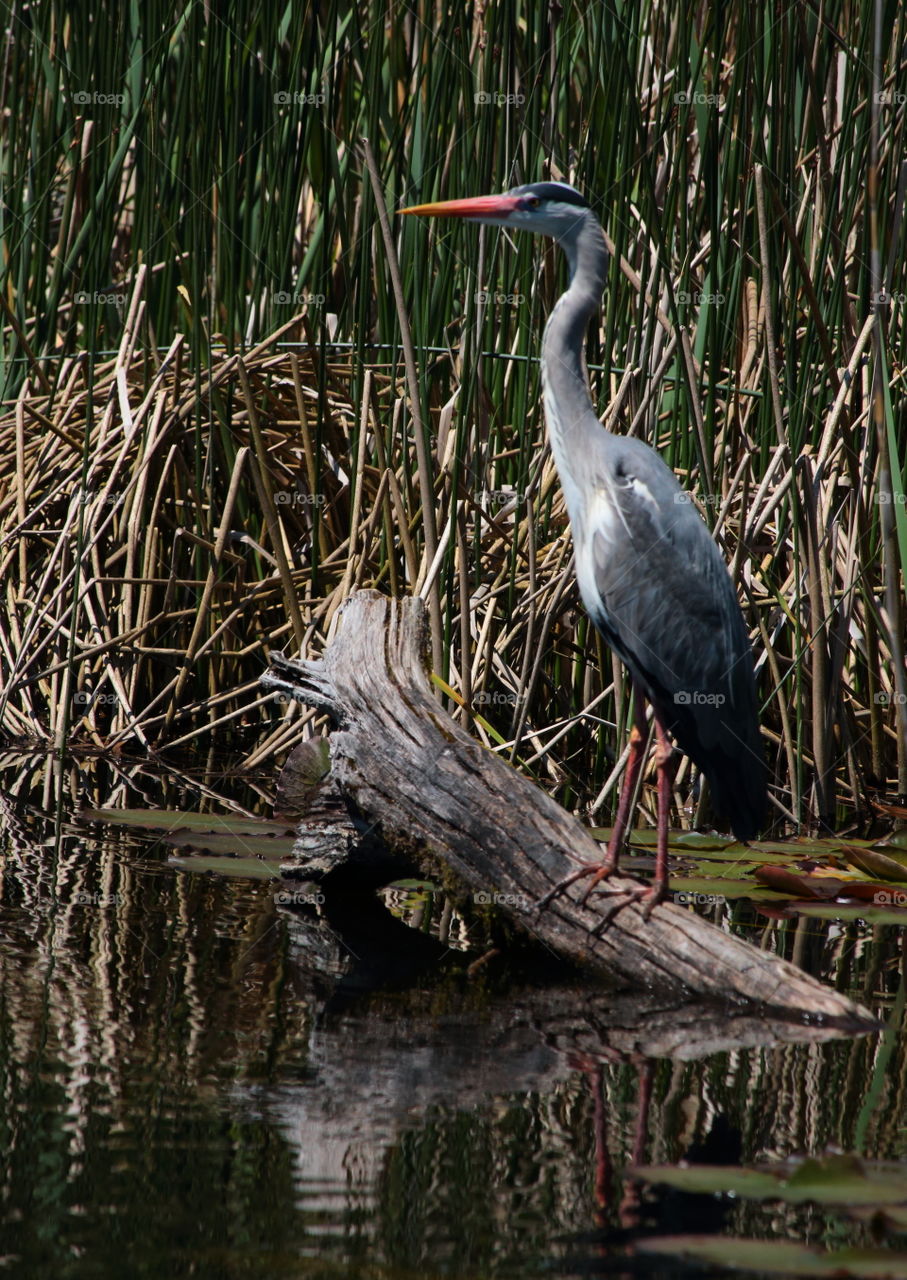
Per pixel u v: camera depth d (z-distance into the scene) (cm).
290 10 1298
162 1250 386
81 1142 454
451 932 741
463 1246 394
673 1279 379
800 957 705
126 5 1293
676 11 1213
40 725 1163
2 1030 548
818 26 1092
